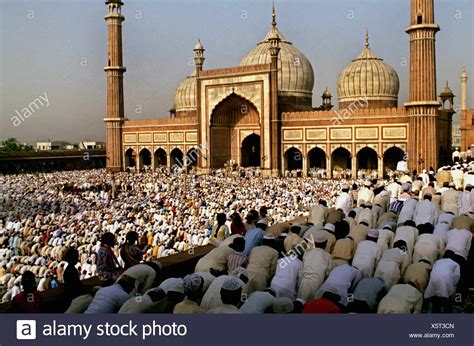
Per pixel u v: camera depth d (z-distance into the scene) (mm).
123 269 4465
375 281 3574
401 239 4430
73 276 3873
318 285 3770
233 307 3148
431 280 3713
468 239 4648
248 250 4664
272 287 3758
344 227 4695
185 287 3191
